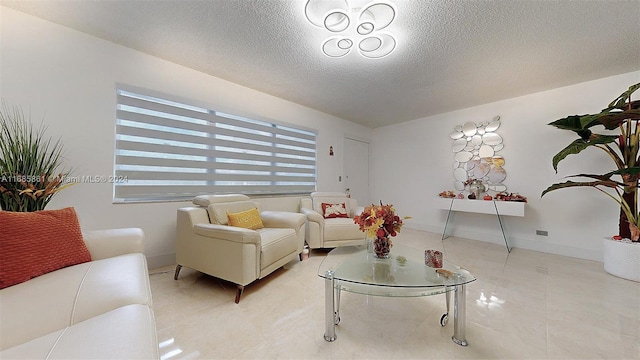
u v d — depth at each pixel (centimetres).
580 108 283
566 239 291
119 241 148
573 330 140
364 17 173
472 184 355
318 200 341
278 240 213
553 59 231
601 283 205
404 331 140
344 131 455
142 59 228
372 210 175
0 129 170
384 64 244
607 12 167
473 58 231
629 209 225
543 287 198
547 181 306
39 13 178
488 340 132
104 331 72
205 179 275
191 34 201
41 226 119
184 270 232
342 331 139
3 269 100
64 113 193
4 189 148
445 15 172
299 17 178
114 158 216
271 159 341
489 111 356
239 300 172
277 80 285
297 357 118
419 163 441
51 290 96
